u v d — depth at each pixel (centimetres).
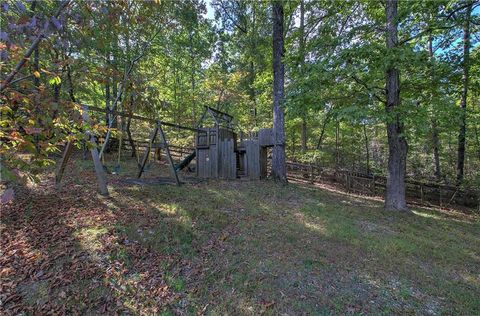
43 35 174
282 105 825
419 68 672
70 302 284
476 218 839
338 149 1819
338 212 696
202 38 1800
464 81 753
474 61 716
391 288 355
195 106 1834
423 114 626
